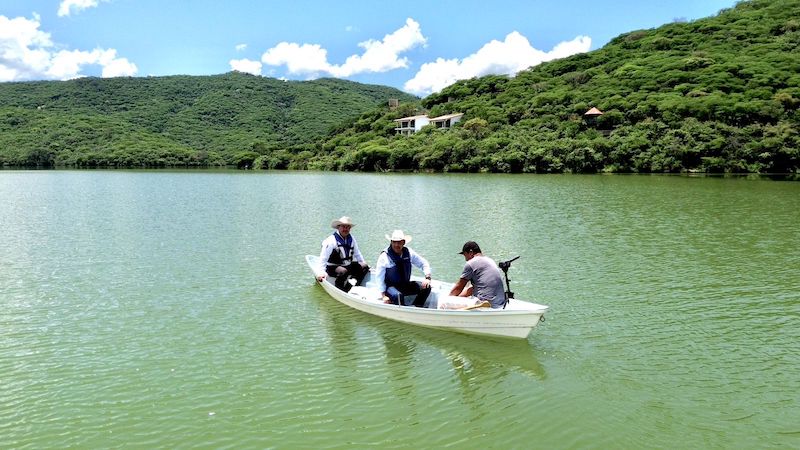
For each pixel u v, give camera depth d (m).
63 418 7.90
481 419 7.85
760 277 15.47
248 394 8.64
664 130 71.81
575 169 73.38
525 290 14.33
